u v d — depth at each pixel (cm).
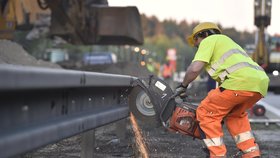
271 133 974
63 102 379
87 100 451
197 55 541
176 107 569
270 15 2320
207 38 546
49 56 4353
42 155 645
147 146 736
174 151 708
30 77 288
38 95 323
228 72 532
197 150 723
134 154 673
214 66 542
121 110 593
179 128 564
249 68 530
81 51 5638
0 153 266
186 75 545
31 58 1506
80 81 394
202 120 538
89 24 2220
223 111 536
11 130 287
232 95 526
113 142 747
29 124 314
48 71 317
